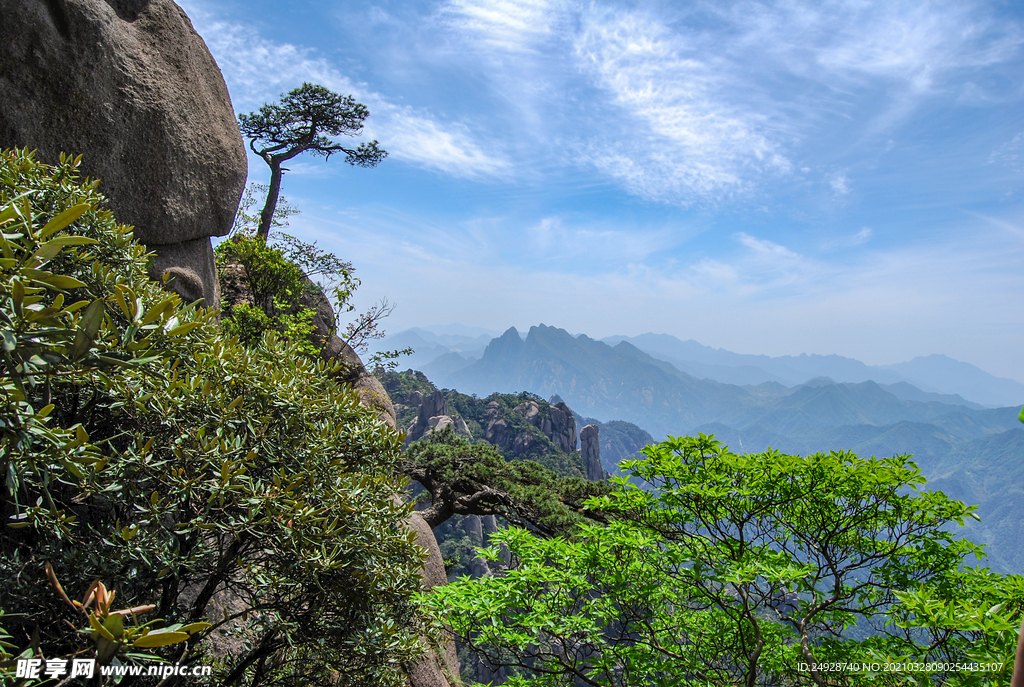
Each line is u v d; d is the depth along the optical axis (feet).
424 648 16.37
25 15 23.57
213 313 14.60
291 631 13.07
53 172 14.89
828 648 16.85
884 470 15.30
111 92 26.25
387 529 14.49
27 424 7.11
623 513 21.34
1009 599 14.21
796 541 17.88
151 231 28.48
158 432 12.82
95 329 6.73
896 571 16.71
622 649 18.22
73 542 11.25
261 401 14.32
